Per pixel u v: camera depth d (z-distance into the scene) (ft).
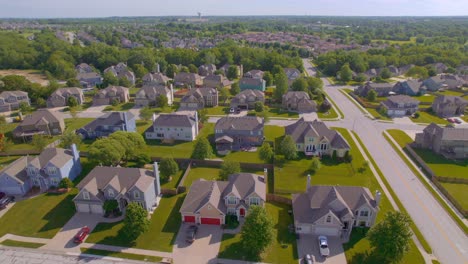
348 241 175.73
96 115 393.70
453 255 167.02
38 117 326.24
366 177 241.35
